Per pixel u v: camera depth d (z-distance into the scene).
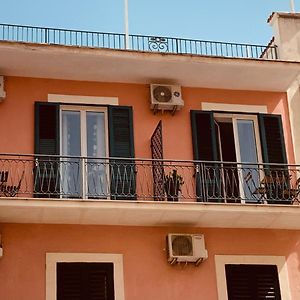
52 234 14.13
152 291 14.05
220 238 14.70
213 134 15.59
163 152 15.19
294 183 15.35
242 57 15.44
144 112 15.61
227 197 15.08
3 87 15.10
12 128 14.94
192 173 15.11
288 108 16.27
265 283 14.54
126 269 14.12
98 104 15.46
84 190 14.30
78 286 13.91
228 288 14.38
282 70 15.68
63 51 14.74
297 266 14.76
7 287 13.62
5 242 13.93
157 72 15.53
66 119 15.37
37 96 15.29
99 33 15.41
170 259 14.16
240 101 16.11
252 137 16.02
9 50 14.57
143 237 14.43
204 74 15.70
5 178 14.08
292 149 15.91
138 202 13.82
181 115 15.73
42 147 14.81
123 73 15.50
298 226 14.94
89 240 14.21
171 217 14.20
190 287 14.19
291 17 17.19
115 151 15.07
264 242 14.82
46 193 13.99
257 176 15.54
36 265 13.86
